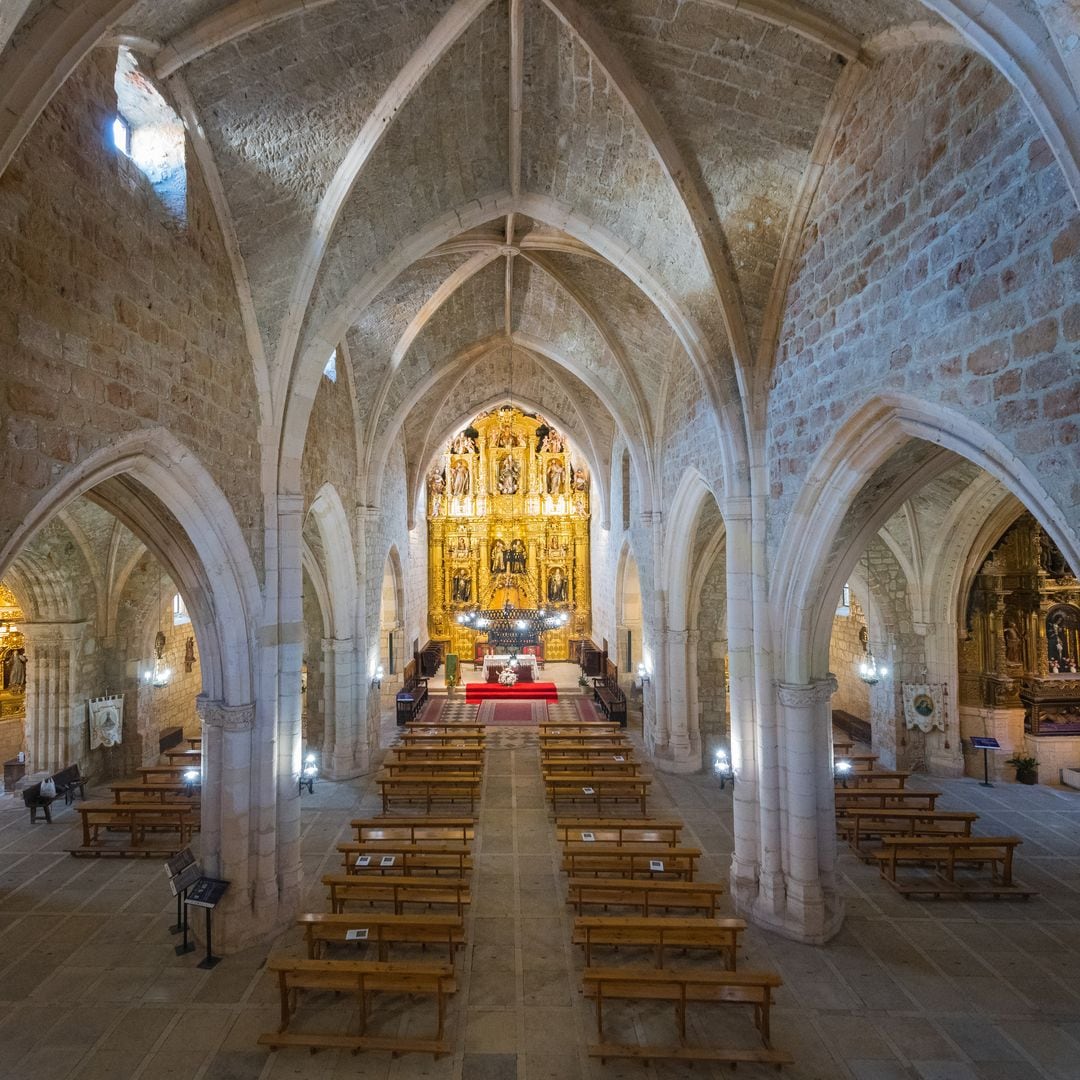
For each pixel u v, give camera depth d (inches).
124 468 249.0
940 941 328.8
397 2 264.8
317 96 295.7
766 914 343.0
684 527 588.7
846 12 243.3
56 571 546.3
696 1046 250.1
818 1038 258.2
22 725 697.6
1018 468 186.1
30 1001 280.5
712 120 307.6
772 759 350.3
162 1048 251.9
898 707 606.2
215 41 253.9
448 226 394.3
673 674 622.2
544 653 1176.2
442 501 1226.6
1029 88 136.1
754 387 360.5
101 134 225.1
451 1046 251.6
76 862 420.5
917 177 232.4
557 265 542.0
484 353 708.7
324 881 320.5
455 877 387.5
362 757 604.4
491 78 325.7
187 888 325.1
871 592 617.3
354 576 600.4
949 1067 243.9
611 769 536.4
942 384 219.0
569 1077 238.1
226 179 310.7
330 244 353.1
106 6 146.2
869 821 464.4
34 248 190.1
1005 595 588.1
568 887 351.9
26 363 186.5
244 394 336.5
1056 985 293.1
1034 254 176.9
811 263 315.3
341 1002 277.3
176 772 487.8
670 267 379.6
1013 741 578.9
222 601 318.3
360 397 613.6
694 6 261.7
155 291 256.8
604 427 861.8
